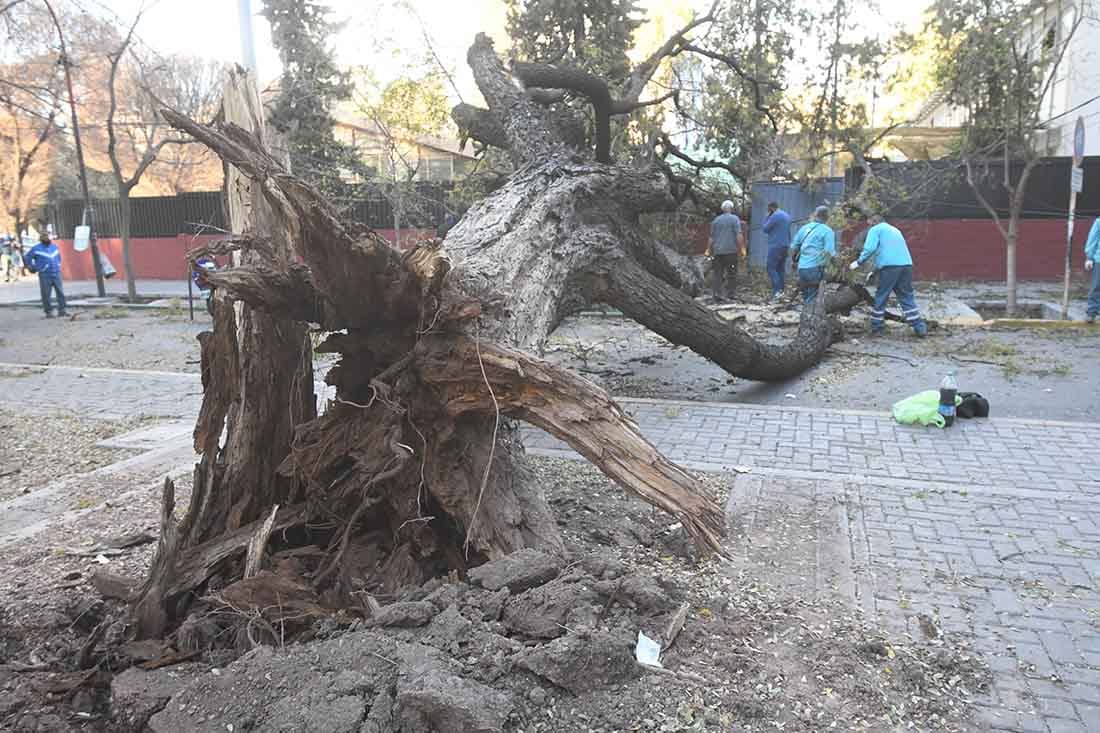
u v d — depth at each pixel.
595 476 5.68
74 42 14.29
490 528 3.76
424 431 3.91
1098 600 3.85
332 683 2.70
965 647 3.43
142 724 2.78
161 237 26.59
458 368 3.72
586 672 2.86
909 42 14.62
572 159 7.47
